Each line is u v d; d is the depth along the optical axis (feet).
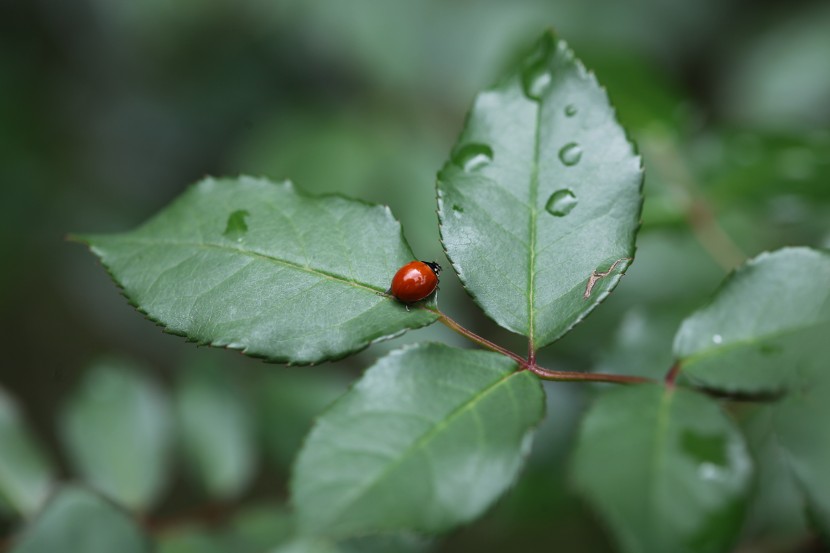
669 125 0.85
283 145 1.16
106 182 1.56
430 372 0.61
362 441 0.59
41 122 1.49
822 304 0.62
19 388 1.77
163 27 1.45
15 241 1.49
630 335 0.75
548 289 0.62
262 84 1.55
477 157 0.64
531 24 1.24
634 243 0.63
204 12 1.42
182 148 1.59
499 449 0.59
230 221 0.64
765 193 0.83
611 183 0.63
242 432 0.84
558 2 1.24
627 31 1.24
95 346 1.78
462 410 0.60
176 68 1.54
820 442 0.59
